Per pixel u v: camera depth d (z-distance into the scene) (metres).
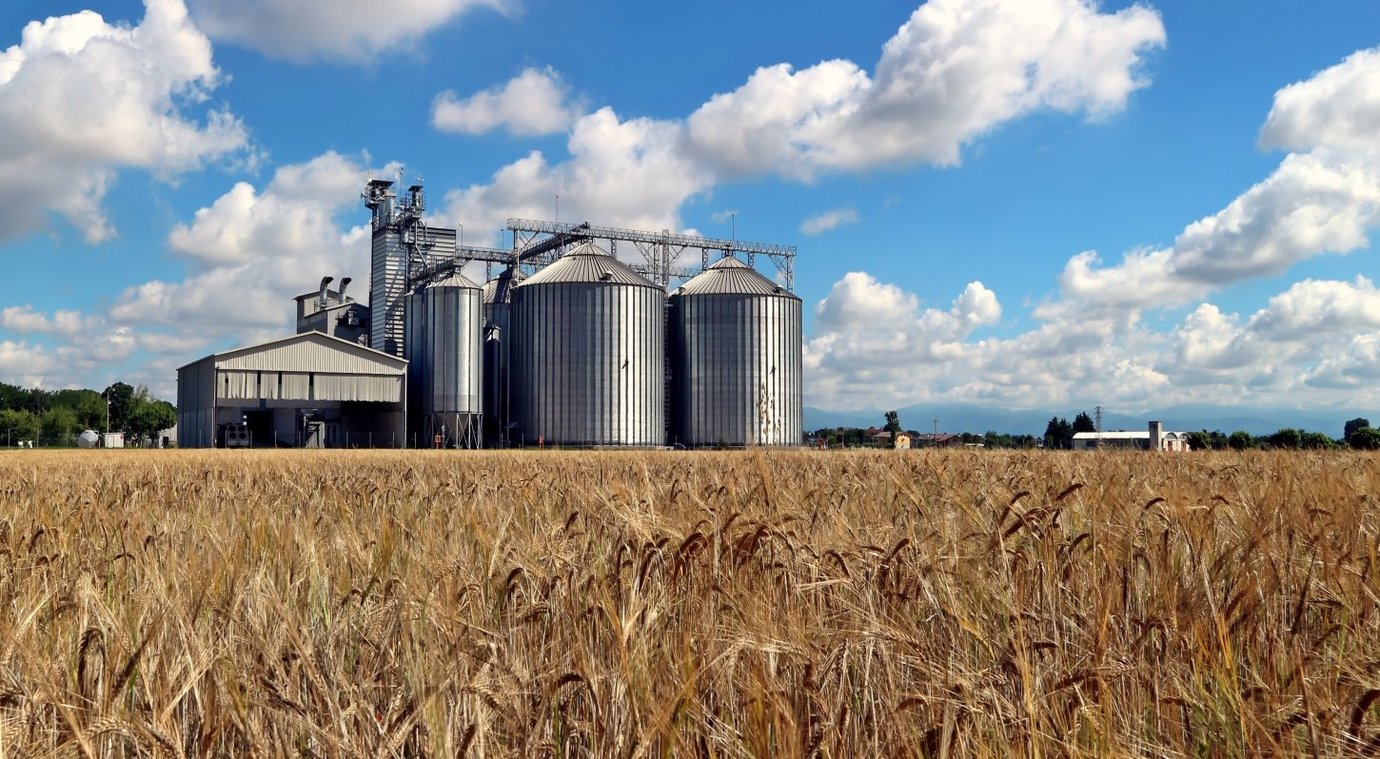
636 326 125.94
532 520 8.34
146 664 3.99
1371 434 38.34
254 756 3.50
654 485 10.41
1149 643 4.86
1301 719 3.65
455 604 4.83
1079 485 6.67
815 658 4.11
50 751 3.46
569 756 3.93
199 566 6.08
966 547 6.56
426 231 132.00
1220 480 11.55
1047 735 3.70
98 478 18.42
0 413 154.50
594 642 4.76
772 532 6.02
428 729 3.48
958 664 4.28
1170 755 3.79
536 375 124.50
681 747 3.52
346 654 4.83
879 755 3.76
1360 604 5.15
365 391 108.25
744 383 129.75
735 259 138.75
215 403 100.62
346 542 7.09
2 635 4.13
